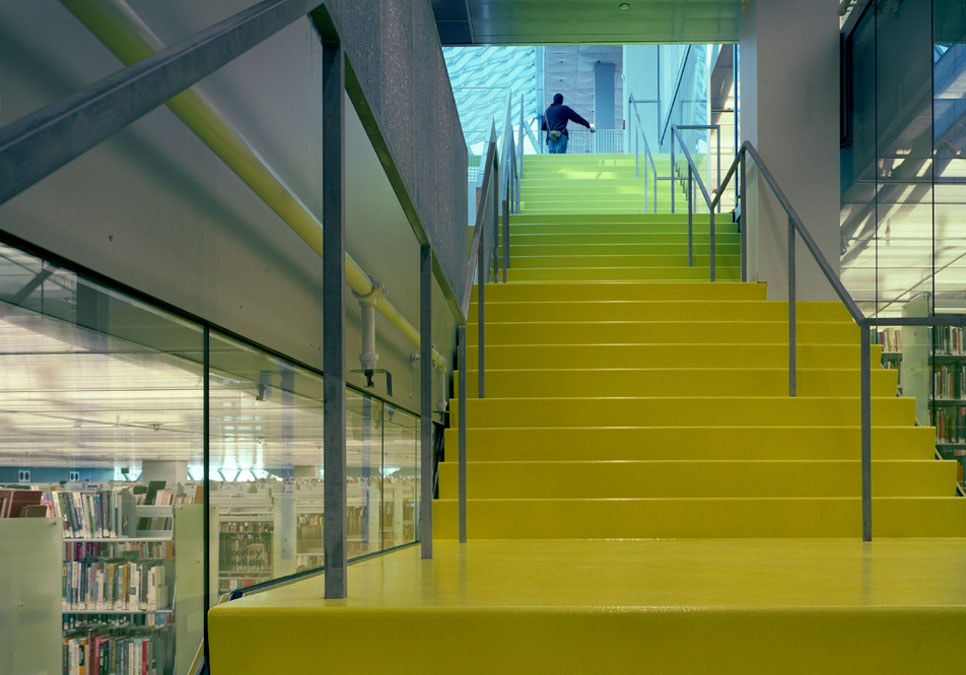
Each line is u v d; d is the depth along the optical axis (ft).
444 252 7.41
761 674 4.29
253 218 6.30
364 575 5.77
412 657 4.22
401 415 11.50
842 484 11.81
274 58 6.48
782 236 18.53
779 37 18.92
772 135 18.78
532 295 17.30
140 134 4.54
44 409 4.21
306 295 7.70
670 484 11.88
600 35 22.63
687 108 29.19
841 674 4.30
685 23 21.33
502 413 13.47
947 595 4.77
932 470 11.90
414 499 12.32
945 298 14.69
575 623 4.26
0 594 4.18
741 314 16.52
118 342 4.56
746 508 11.14
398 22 5.73
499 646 4.25
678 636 4.28
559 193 30.83
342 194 4.07
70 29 3.83
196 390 5.38
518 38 22.93
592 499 11.23
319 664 4.20
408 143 5.90
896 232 16.44
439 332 13.94
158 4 4.48
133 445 4.81
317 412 8.02
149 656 4.98
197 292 5.26
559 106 39.27
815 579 5.69
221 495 5.76
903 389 14.76
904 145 16.28
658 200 30.42
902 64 16.40
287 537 7.02
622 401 13.42
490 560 7.10
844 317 16.65
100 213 4.17
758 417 13.35
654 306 16.55
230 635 4.20
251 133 5.87
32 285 3.84
